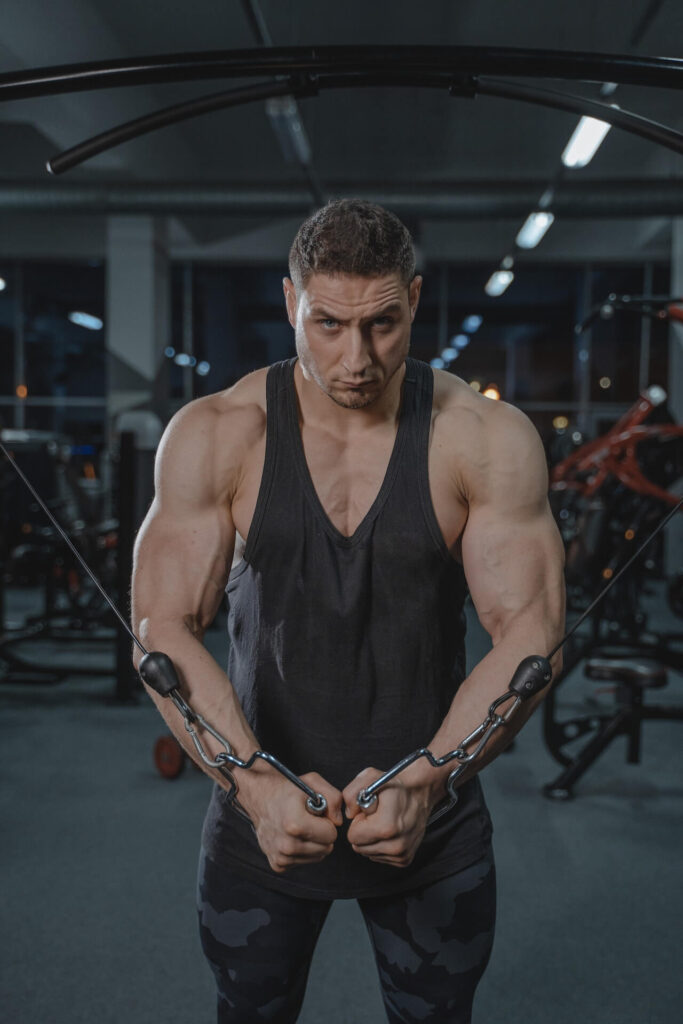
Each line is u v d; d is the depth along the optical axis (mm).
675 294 8391
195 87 6672
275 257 10203
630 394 10258
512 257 8688
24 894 2141
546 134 7398
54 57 5270
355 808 703
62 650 5141
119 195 7066
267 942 908
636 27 5270
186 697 792
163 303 9469
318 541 851
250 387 898
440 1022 928
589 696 4129
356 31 5621
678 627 5906
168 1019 1656
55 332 10195
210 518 866
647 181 6859
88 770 3029
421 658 883
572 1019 1667
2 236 9828
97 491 5145
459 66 745
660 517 4070
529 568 846
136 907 2080
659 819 2645
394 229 702
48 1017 1655
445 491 861
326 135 7488
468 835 913
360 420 852
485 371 10414
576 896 2152
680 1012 1691
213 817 956
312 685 878
